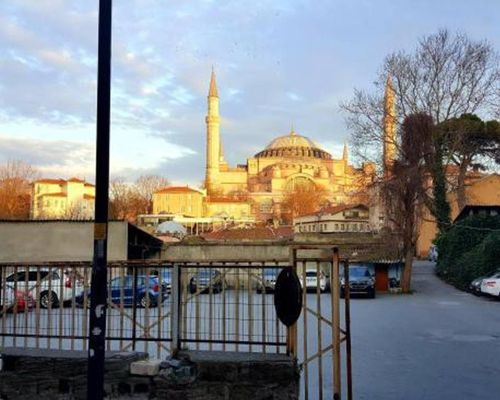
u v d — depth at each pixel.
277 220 127.62
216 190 159.88
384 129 45.22
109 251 31.19
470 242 44.66
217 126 172.12
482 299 33.59
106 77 6.11
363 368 11.55
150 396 7.30
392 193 40.72
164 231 69.31
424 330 18.23
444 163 47.03
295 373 7.25
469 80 46.31
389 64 45.78
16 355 7.67
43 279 8.84
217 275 8.18
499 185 57.47
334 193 143.88
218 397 7.25
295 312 7.43
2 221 30.69
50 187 108.62
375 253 40.62
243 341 7.90
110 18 6.17
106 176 5.96
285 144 174.25
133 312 8.15
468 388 9.90
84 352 7.80
